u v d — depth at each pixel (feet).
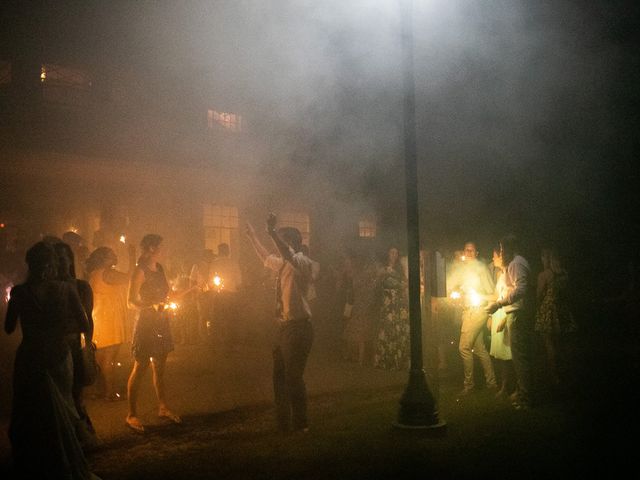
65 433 15.14
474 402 24.30
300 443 19.01
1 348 28.48
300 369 19.90
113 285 24.76
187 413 22.90
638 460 16.98
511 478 15.76
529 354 23.16
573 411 22.57
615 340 43.93
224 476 16.21
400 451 18.06
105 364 25.00
